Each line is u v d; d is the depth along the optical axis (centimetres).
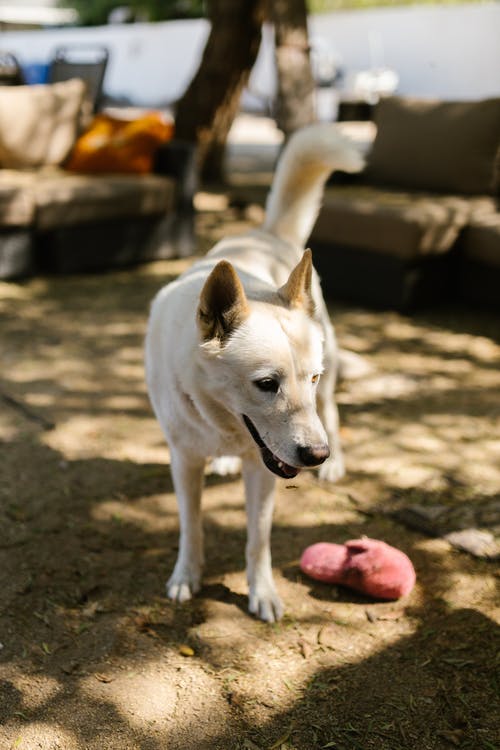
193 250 708
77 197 604
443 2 2614
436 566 279
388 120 653
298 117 746
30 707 214
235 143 1545
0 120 648
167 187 658
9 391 423
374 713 213
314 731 207
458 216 543
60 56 884
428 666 231
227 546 293
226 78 898
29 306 560
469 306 574
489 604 258
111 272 651
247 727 208
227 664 232
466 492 329
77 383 438
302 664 232
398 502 321
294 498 326
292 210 336
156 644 240
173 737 205
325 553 269
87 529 300
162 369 239
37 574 272
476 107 591
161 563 282
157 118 702
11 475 337
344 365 449
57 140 683
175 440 244
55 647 238
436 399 423
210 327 210
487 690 221
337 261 586
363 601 262
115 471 345
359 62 2159
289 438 204
